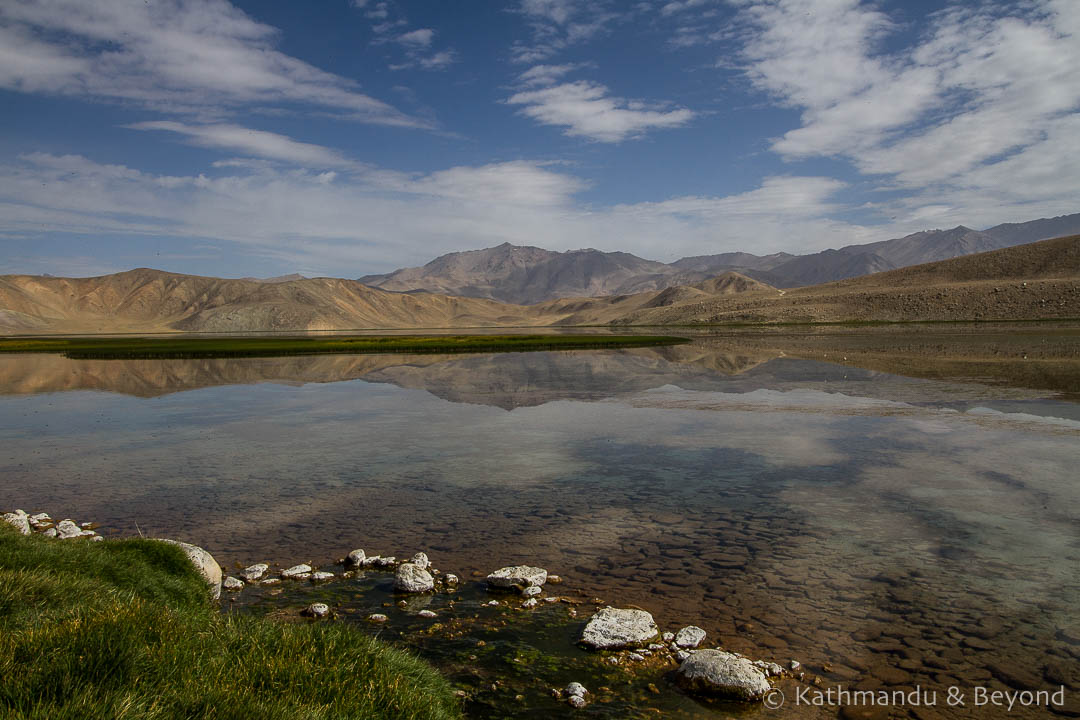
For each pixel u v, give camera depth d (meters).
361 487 18.39
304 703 5.64
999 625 9.63
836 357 63.59
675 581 11.52
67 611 6.86
